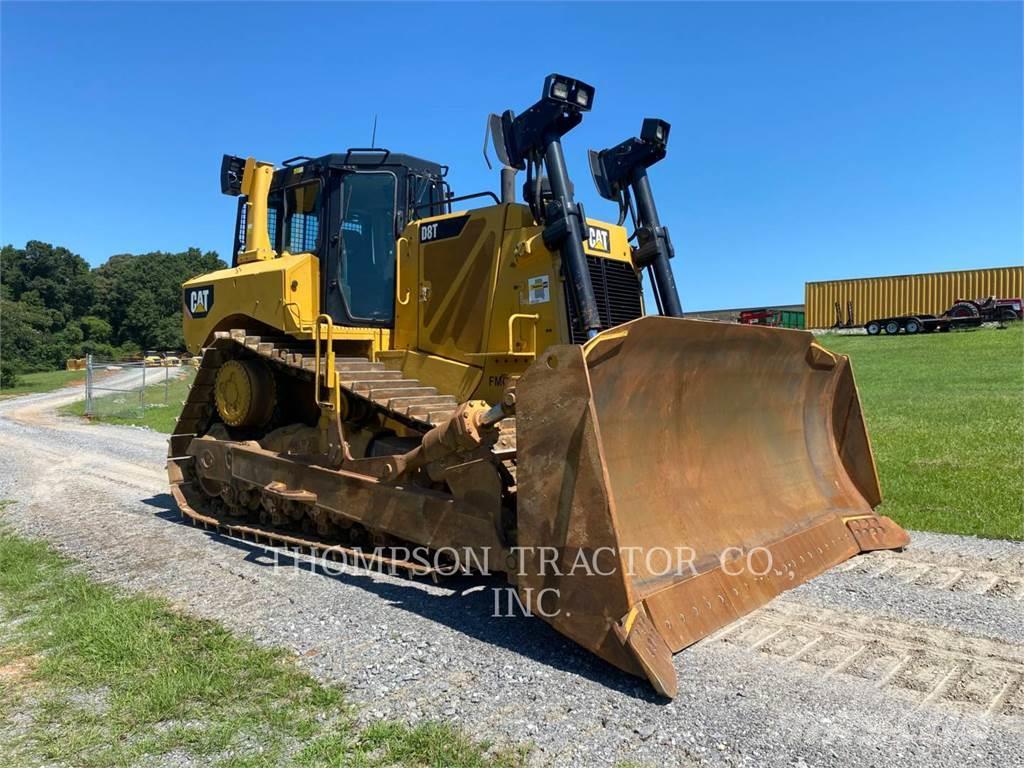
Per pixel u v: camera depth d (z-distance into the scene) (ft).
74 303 275.80
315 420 22.67
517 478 13.21
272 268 21.01
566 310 17.10
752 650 13.17
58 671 12.64
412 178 21.74
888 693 11.53
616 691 11.65
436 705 11.27
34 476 34.99
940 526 21.43
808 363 18.83
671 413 15.12
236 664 12.70
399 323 21.01
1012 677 12.04
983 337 91.86
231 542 21.54
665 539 14.07
